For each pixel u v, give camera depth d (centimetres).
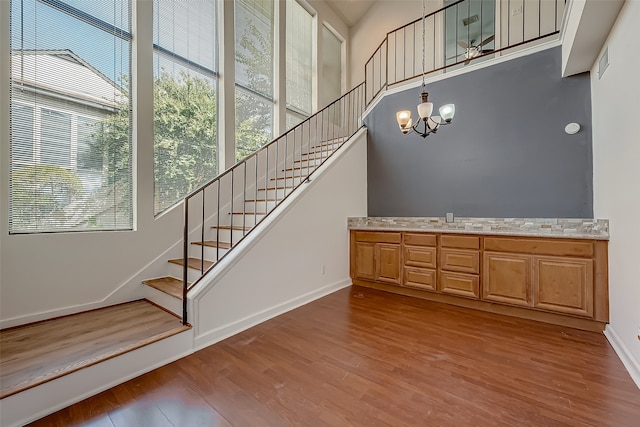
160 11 327
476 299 311
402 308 316
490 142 342
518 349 221
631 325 192
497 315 295
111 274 280
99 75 279
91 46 274
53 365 170
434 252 338
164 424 146
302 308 315
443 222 371
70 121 261
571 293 258
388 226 403
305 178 356
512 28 500
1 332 218
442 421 146
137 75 299
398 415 151
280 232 302
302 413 153
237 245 274
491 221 337
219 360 208
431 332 253
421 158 395
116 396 168
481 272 307
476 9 542
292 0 525
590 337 242
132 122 301
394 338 242
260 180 441
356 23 660
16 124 232
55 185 253
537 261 275
